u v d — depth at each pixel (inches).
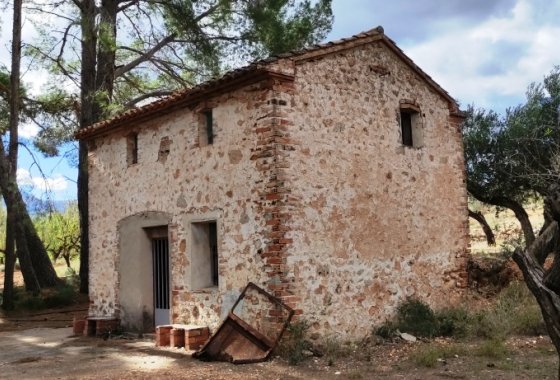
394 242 429.7
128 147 497.0
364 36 425.4
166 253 466.0
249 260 376.2
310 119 386.3
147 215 466.6
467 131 723.4
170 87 827.4
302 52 383.9
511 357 338.6
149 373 321.1
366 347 377.4
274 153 364.2
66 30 759.1
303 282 366.3
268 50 725.3
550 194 206.5
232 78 382.9
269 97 370.0
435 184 471.8
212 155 409.7
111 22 706.8
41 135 807.1
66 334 517.7
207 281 425.1
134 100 789.2
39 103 821.9
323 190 386.3
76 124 823.1
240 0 712.4
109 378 311.7
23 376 330.3
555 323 203.2
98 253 521.3
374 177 422.3
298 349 345.1
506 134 701.9
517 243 673.0
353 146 410.6
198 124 424.2
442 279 464.4
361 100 422.6
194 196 422.3
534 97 713.0
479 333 411.5
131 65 781.9
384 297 415.2
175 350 392.5
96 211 528.1
